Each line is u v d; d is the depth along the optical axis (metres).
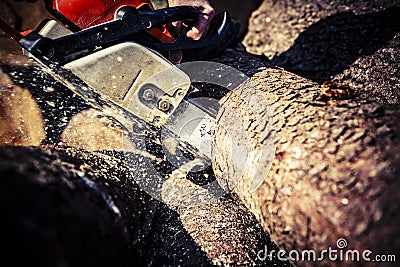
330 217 0.42
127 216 0.50
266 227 0.50
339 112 0.48
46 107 0.67
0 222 0.31
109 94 0.58
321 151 0.45
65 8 0.58
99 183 0.48
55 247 0.32
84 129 0.66
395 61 0.74
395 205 0.41
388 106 0.50
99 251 0.38
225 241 0.57
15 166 0.38
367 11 0.81
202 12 0.67
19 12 0.95
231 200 0.63
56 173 0.42
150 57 0.57
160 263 0.56
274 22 0.89
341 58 0.78
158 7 0.94
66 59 0.56
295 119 0.50
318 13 0.84
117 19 0.57
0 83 0.68
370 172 0.42
